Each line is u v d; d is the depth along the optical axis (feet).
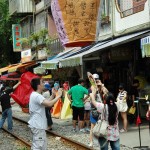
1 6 154.30
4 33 155.94
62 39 59.16
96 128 31.04
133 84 60.08
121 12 68.74
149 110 42.22
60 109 76.54
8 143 52.60
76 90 56.59
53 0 57.98
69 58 66.54
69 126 63.93
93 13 58.13
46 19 116.88
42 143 31.86
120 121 62.64
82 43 58.80
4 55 159.94
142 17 63.00
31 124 31.76
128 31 66.80
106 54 67.92
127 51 63.67
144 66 64.34
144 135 49.49
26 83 58.23
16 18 150.30
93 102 31.35
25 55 128.88
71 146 47.09
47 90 55.31
